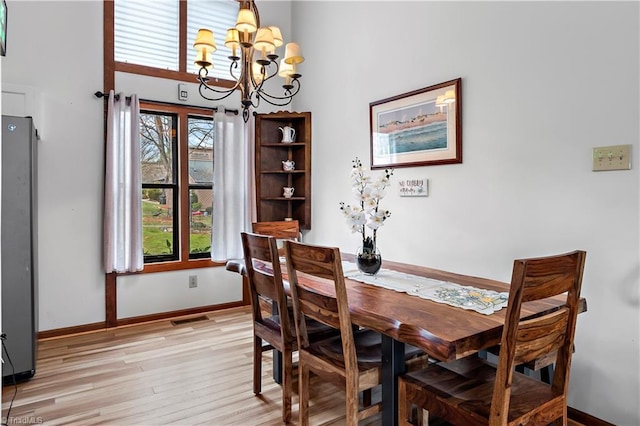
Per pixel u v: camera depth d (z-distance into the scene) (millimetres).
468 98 2629
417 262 3039
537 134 2246
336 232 3914
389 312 1509
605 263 1967
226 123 3990
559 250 2154
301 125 4324
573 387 2107
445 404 1414
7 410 2164
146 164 3799
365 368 1677
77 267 3395
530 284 1250
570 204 2104
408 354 1768
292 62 2547
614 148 1919
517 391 1467
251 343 3207
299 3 4402
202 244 4102
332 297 1637
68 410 2174
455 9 2711
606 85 1951
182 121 3891
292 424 2053
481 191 2561
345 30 3738
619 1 1904
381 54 3340
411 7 3049
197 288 3998
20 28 3139
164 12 3869
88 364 2777
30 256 2543
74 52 3357
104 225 3451
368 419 2121
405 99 3092
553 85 2166
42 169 3229
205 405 2244
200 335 3381
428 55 2912
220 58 4211
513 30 2357
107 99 3473
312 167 4227
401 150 3145
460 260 2707
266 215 4332
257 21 2543
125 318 3621
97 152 3461
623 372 1913
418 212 3020
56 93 3279
